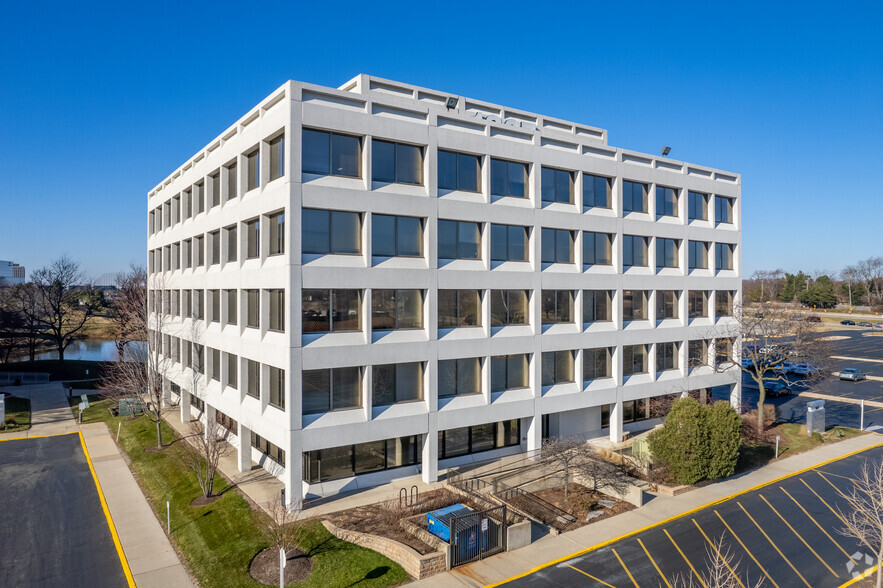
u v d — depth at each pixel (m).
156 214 44.31
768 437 34.88
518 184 29.83
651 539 20.70
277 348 23.42
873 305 142.12
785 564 18.88
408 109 25.69
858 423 39.97
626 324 34.47
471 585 17.27
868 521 18.70
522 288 29.39
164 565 18.89
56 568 18.67
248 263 26.52
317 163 23.52
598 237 33.31
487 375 28.03
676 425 25.92
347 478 24.97
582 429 34.00
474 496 23.62
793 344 40.91
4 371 57.28
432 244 26.09
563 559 19.09
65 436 35.66
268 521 20.94
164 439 33.12
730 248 41.59
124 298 59.09
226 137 29.31
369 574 17.67
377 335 24.70
